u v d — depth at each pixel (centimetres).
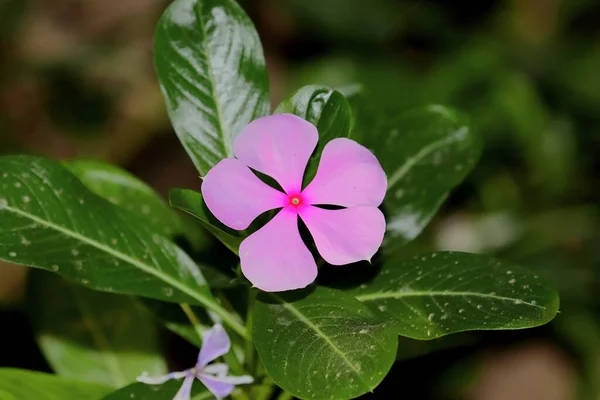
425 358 66
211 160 45
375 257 47
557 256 80
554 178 84
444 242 81
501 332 75
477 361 75
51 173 45
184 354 63
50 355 50
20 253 44
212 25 46
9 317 62
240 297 48
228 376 45
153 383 45
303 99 44
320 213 43
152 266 46
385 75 88
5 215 45
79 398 47
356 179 43
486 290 45
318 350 43
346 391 42
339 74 88
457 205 84
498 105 85
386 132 49
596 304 77
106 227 46
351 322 43
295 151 44
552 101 89
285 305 44
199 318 48
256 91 46
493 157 84
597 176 85
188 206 43
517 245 81
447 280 45
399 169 48
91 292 51
